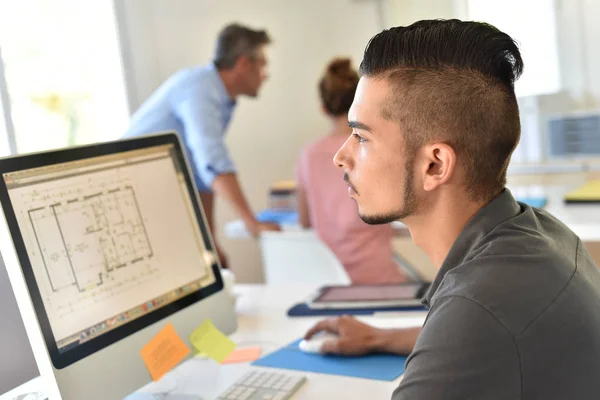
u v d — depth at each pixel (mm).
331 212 2443
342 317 1425
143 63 3375
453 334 746
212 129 2621
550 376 754
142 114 2689
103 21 3232
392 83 879
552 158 3521
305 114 4000
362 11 3996
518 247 821
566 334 771
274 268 2689
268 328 1557
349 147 949
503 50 865
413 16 3902
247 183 3871
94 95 3203
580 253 938
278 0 3832
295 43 3908
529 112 3588
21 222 1020
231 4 3676
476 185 880
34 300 1001
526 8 3586
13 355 1154
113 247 1172
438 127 858
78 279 1088
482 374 728
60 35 3053
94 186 1168
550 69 3572
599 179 3371
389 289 1730
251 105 3822
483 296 759
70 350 1038
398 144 887
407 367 784
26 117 2918
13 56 2867
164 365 1195
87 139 3182
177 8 3492
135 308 1179
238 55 2674
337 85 2506
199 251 1371
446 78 857
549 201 2717
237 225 3049
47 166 1090
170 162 1357
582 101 3541
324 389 1180
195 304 1317
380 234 2436
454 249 876
